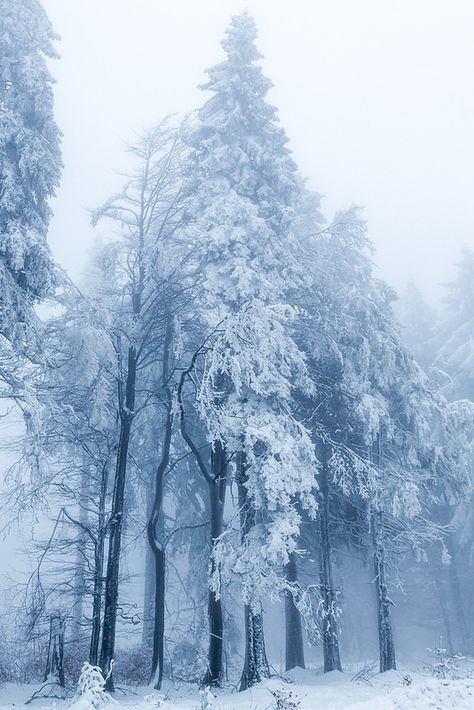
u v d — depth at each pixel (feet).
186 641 72.64
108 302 64.44
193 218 65.92
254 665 54.19
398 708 37.42
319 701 44.62
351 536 75.77
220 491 65.10
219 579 53.62
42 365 53.57
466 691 39.42
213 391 56.65
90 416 61.87
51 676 57.41
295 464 54.39
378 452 72.28
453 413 77.82
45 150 55.52
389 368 71.05
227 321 54.19
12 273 53.78
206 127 67.92
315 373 68.49
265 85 70.64
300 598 54.44
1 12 58.39
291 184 66.44
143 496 84.33
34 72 56.34
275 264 62.49
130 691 54.24
